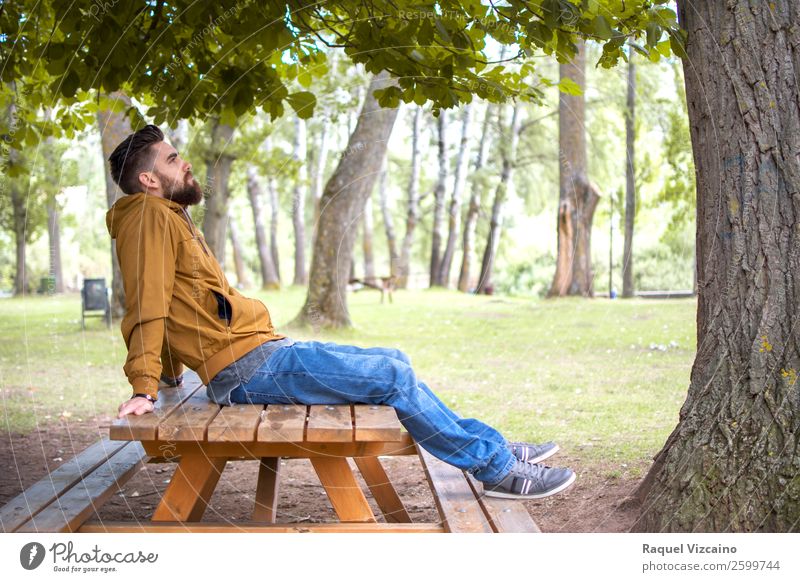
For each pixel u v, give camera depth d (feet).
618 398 18.22
